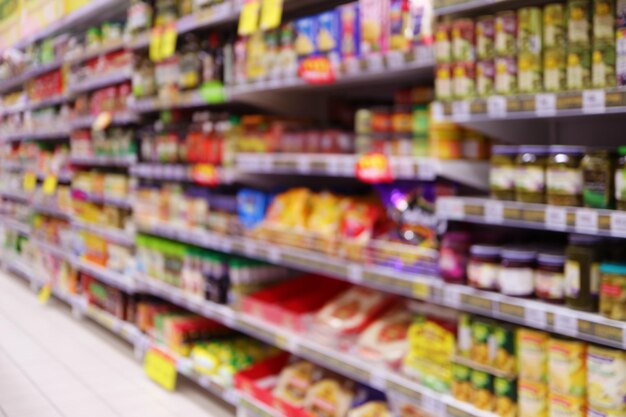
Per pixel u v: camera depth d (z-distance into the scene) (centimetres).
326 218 283
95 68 489
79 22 566
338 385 272
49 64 590
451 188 238
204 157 351
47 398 358
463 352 213
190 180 390
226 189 356
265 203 321
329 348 269
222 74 329
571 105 173
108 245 490
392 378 235
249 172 331
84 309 522
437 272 225
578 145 238
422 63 221
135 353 441
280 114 350
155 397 361
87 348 457
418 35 223
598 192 174
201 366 345
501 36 193
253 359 338
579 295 179
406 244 244
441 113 209
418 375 230
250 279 335
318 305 305
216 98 328
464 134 227
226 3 310
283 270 347
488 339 205
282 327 298
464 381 210
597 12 173
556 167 183
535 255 195
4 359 429
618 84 170
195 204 365
